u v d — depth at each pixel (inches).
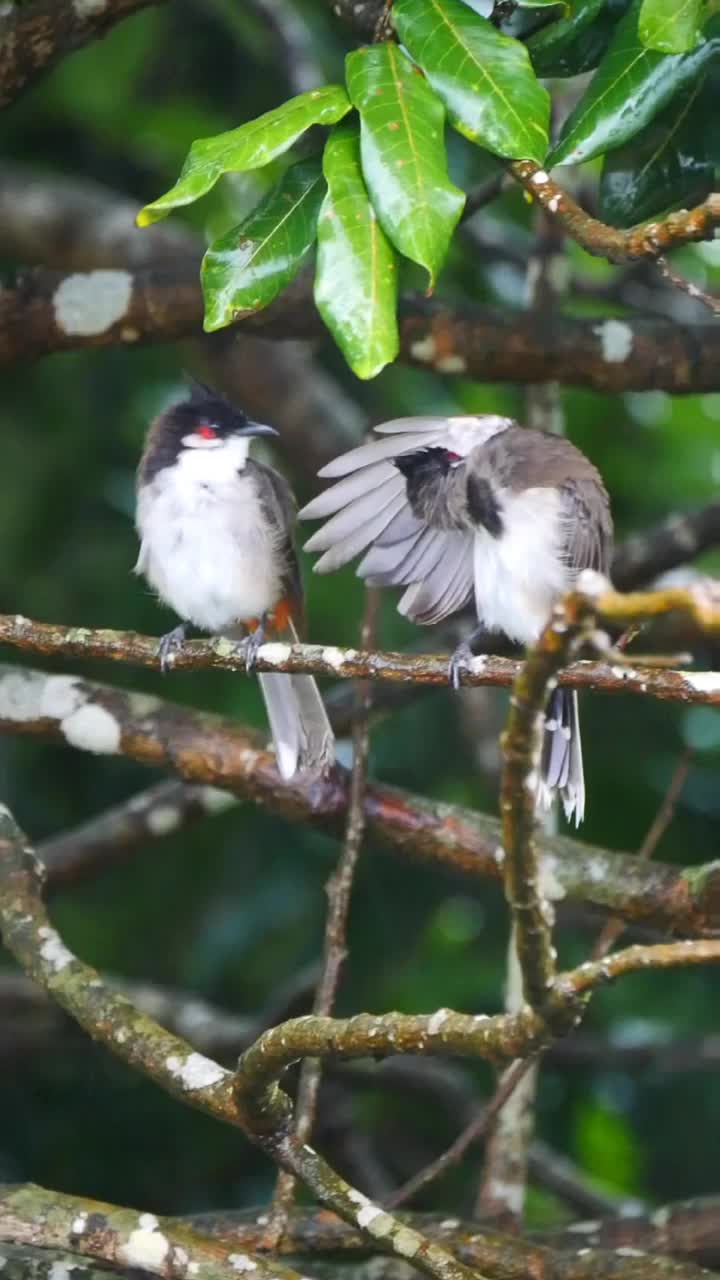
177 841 560.4
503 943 550.6
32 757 568.1
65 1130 556.1
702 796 550.6
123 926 563.8
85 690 425.1
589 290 600.4
